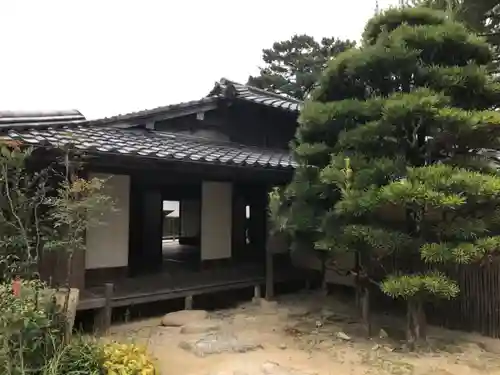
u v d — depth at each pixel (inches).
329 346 233.1
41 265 229.1
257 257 390.3
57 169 231.5
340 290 363.6
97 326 251.9
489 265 246.7
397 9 241.0
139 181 335.6
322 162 244.2
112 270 288.4
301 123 251.6
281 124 430.0
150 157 236.8
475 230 202.1
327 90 252.2
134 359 174.6
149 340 239.8
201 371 195.0
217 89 370.6
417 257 225.9
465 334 253.3
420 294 207.0
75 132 259.8
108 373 160.4
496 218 211.3
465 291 258.5
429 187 189.6
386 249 209.9
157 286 294.4
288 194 259.1
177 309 314.7
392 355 217.8
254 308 320.2
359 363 206.8
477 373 195.5
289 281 374.0
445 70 213.2
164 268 356.5
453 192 190.9
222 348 224.2
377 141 220.8
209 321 273.3
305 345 235.1
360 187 209.2
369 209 200.1
